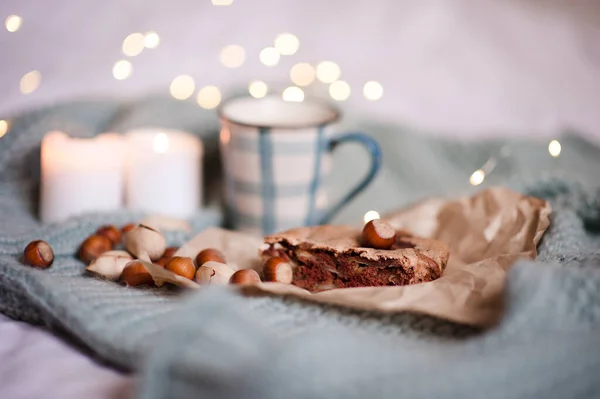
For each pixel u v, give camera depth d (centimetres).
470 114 86
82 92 80
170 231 60
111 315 46
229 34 89
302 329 45
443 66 91
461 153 80
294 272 55
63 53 85
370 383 36
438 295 47
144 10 89
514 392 37
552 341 39
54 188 63
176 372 38
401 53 92
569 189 67
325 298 47
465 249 59
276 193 62
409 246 55
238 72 86
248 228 63
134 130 72
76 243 58
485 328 45
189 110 76
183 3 91
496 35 95
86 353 47
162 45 86
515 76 91
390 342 44
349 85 87
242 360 37
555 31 97
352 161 77
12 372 45
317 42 92
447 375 37
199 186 68
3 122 67
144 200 66
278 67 87
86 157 63
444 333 46
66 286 49
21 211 66
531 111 86
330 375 36
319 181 63
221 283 51
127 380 44
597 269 46
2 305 50
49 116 72
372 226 53
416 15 95
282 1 94
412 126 83
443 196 69
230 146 62
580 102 87
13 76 82
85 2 88
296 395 36
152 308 47
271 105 66
